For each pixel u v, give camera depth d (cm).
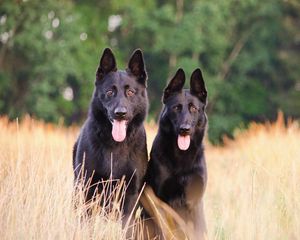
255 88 4766
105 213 1039
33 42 4088
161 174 1078
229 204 1191
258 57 4762
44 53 4134
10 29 4159
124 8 4659
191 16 4503
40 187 975
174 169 1074
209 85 4503
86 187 1062
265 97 4775
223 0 4622
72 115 4481
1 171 1039
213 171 1652
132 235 994
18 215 913
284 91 4925
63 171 1080
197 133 1094
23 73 4281
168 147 1080
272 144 1532
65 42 4153
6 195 938
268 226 948
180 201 1082
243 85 4778
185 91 1118
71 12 4284
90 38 4588
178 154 1071
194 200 1078
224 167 1711
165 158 1078
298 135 1597
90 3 4744
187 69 4388
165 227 1046
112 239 955
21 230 899
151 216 1072
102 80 1102
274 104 4772
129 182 1066
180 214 1080
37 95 4003
